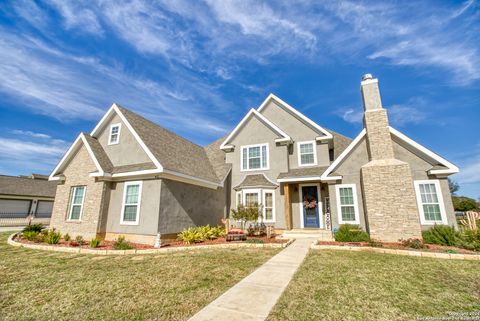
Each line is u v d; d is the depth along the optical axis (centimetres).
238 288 560
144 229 1202
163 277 650
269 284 586
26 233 1428
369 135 1269
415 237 1050
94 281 626
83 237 1307
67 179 1512
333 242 1136
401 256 876
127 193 1324
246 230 1540
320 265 759
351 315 423
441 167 1143
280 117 1953
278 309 447
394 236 1086
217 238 1379
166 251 1019
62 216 1445
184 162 1515
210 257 884
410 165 1220
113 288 573
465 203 3341
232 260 834
